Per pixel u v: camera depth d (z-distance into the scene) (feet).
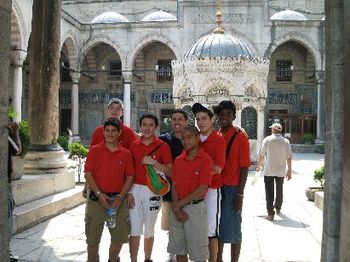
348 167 12.85
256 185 47.14
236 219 18.02
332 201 14.32
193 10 112.57
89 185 16.98
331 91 14.47
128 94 117.08
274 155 29.78
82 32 117.50
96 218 17.01
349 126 12.80
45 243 22.50
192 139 15.60
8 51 13.46
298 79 124.26
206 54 58.08
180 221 15.88
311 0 141.79
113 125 16.90
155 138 18.42
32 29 33.71
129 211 17.95
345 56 13.42
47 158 33.30
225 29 112.37
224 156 17.37
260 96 59.41
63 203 30.63
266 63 59.88
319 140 110.73
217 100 56.29
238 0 111.75
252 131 70.49
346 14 13.29
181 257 16.34
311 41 111.75
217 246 17.79
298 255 21.29
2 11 13.03
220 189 17.92
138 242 18.04
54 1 33.53
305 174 59.62
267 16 111.86
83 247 21.86
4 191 13.55
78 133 129.59
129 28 115.75
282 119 122.01
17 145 19.22
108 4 146.72
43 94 33.40
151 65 129.49
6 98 13.47
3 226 13.53
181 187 15.85
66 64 128.26
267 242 23.80
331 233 14.34
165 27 114.21
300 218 30.53
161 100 128.67
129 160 17.22
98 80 131.23
